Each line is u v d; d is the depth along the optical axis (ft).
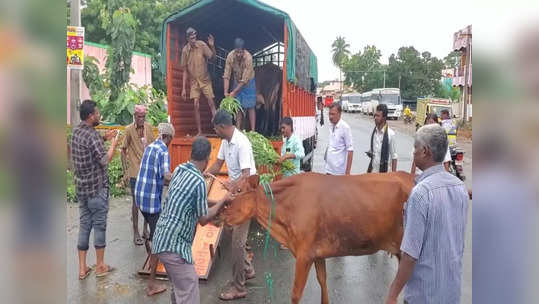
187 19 28.89
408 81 195.72
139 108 21.86
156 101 45.37
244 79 26.96
